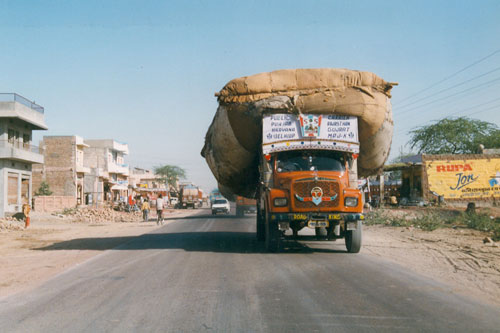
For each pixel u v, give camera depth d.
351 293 6.34
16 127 37.41
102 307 5.73
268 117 11.51
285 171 11.35
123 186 74.75
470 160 34.00
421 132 49.94
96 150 69.81
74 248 13.95
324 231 12.77
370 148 12.57
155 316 5.21
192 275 8.02
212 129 14.11
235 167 14.24
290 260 9.91
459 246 12.13
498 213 25.48
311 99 11.34
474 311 5.34
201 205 80.50
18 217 32.78
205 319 5.04
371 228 19.66
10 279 8.24
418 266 8.95
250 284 7.07
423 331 4.54
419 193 36.78
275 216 10.86
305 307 5.54
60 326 4.89
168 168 103.19
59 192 54.97
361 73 11.57
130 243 15.07
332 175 11.09
